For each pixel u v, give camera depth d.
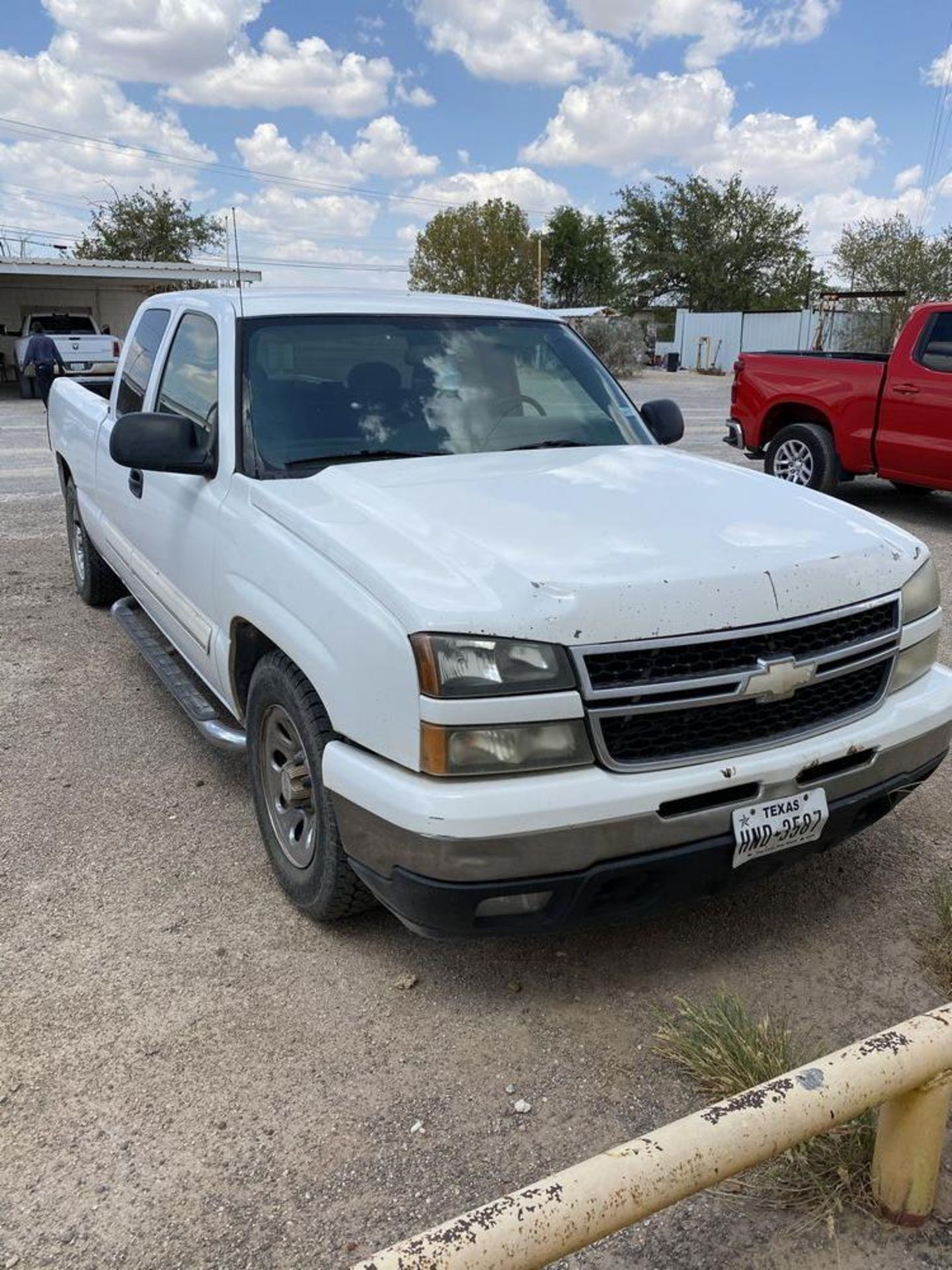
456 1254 1.49
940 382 8.61
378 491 3.20
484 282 59.41
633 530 2.89
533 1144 2.38
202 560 3.70
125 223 47.59
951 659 5.69
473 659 2.43
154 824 3.90
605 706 2.50
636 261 66.00
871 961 3.07
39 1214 2.20
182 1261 2.09
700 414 20.94
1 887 3.45
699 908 3.36
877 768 2.90
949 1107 2.30
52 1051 2.68
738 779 2.61
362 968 3.04
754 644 2.64
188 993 2.92
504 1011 2.86
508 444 3.86
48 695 5.20
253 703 3.35
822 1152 2.25
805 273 64.25
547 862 2.46
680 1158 1.64
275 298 4.07
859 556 2.94
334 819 2.91
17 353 24.70
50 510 9.78
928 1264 2.07
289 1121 2.46
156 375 4.57
